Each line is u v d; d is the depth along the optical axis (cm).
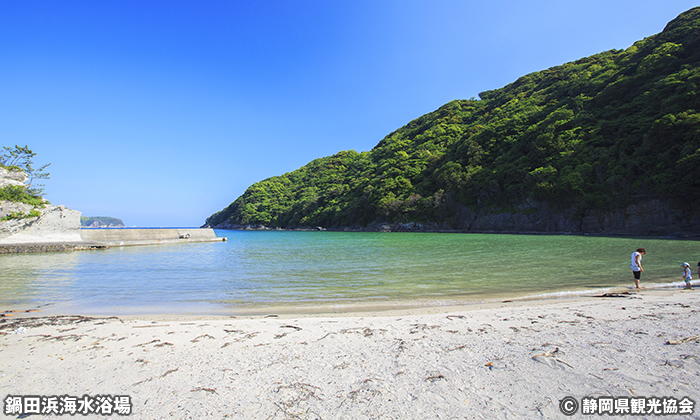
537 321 666
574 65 10531
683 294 984
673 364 407
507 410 316
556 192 6141
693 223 4541
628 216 5228
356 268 1812
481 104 13612
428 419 303
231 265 1994
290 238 5822
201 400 352
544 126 7262
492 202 7531
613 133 5953
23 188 3181
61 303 1030
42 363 472
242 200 16175
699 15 7044
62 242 3219
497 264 1898
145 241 3838
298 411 326
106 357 495
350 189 12125
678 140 4812
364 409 327
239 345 551
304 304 1002
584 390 350
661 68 6156
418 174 9894
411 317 765
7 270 1791
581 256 2250
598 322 631
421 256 2417
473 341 541
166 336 609
